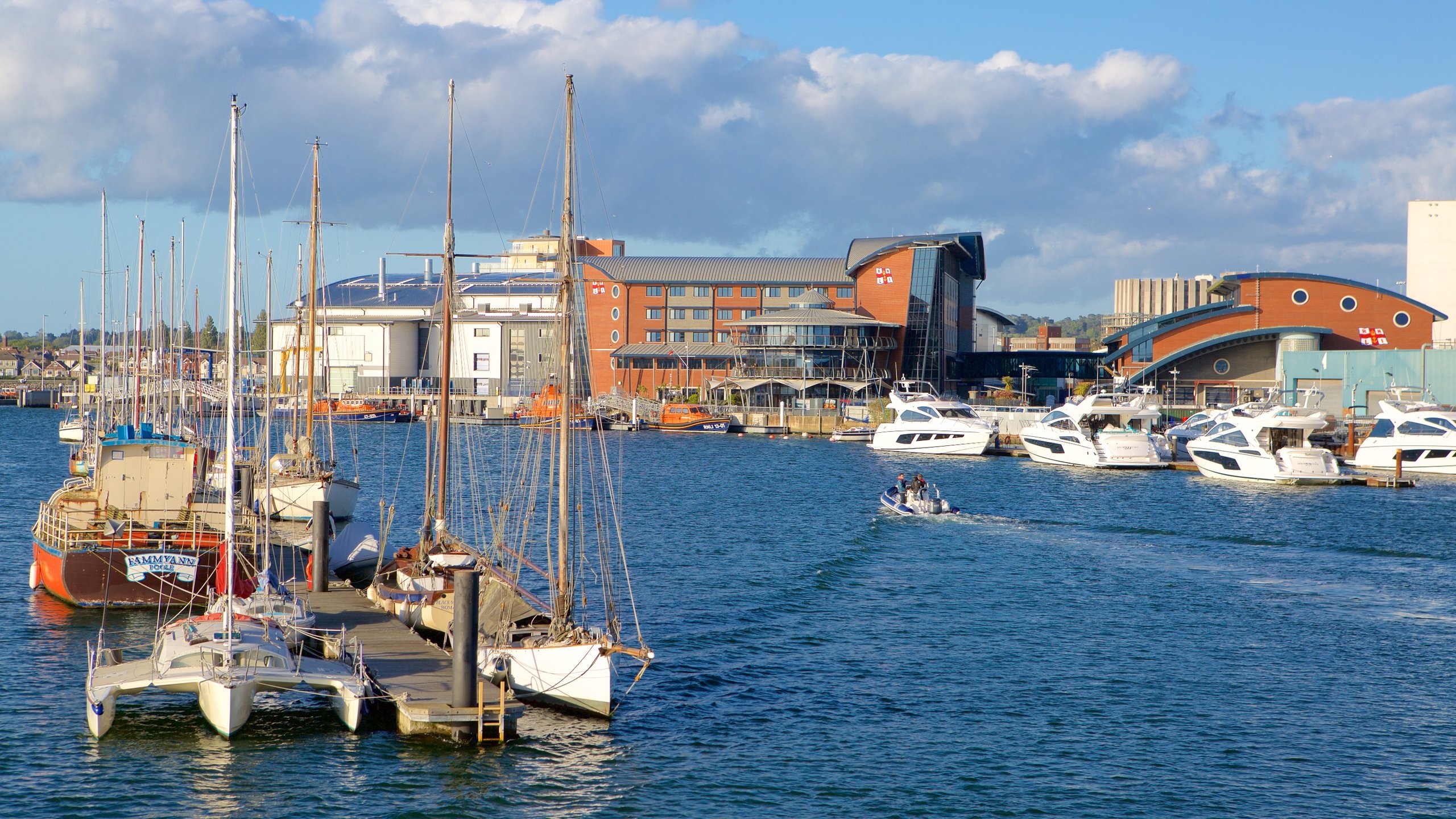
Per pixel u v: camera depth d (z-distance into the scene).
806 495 91.25
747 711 37.03
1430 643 45.12
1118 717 36.69
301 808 29.50
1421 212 178.75
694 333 190.38
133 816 28.94
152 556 45.50
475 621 33.62
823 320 175.38
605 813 29.61
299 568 54.09
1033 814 29.77
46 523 49.84
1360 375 141.88
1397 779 32.00
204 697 34.50
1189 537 69.88
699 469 112.56
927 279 181.88
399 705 33.88
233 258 37.72
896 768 32.59
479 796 30.36
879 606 51.06
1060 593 53.72
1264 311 158.75
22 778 30.75
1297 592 54.16
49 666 39.50
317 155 65.00
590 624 46.62
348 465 110.75
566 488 36.62
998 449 130.75
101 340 82.00
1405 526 74.62
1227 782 31.72
